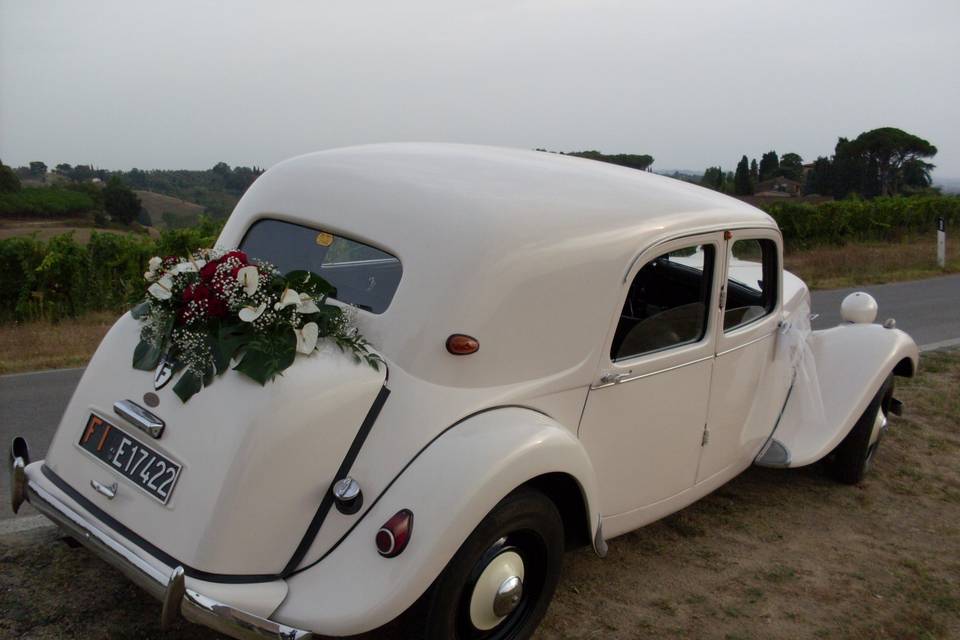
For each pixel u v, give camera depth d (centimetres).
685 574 392
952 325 1073
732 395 405
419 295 285
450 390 280
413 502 254
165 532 254
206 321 271
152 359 279
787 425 462
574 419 318
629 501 358
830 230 2225
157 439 266
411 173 331
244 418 250
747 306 420
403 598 246
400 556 249
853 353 491
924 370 785
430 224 298
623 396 335
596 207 329
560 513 321
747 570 400
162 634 308
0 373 730
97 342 888
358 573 251
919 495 507
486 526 270
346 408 262
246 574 249
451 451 265
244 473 245
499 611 285
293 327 265
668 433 365
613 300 320
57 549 363
